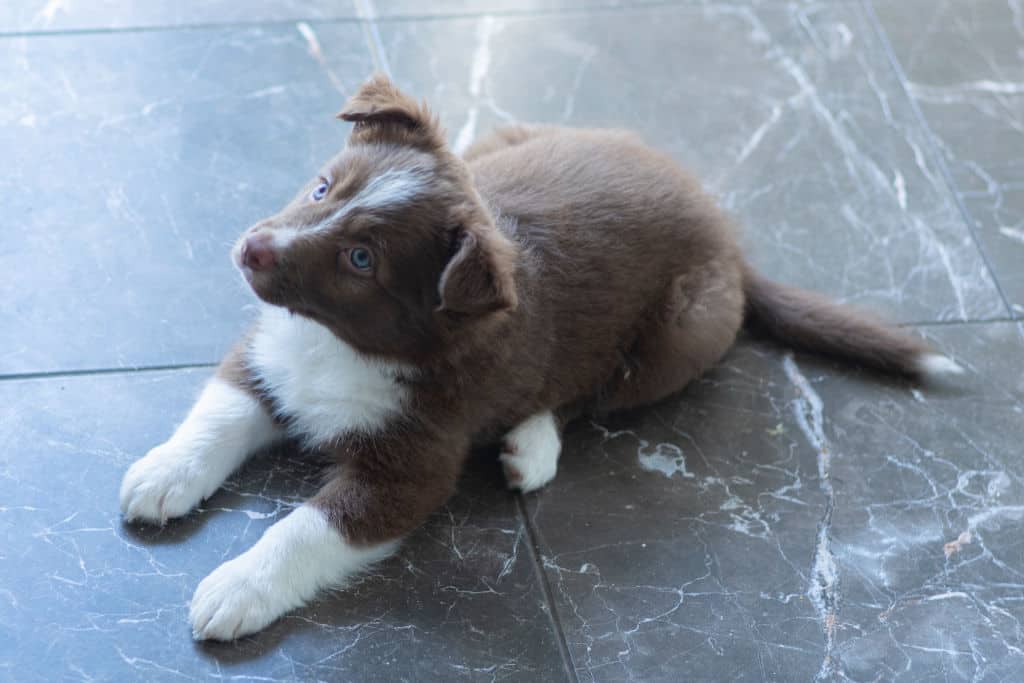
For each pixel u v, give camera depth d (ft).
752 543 4.49
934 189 5.45
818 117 5.64
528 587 4.33
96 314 4.67
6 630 4.08
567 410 4.68
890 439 4.76
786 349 4.98
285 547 4.19
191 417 4.39
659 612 4.33
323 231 4.16
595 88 5.58
